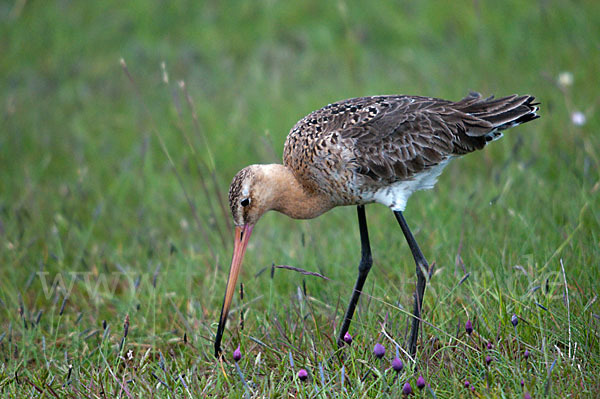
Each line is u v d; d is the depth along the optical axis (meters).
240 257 9.45
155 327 10.15
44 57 20.47
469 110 9.53
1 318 10.80
